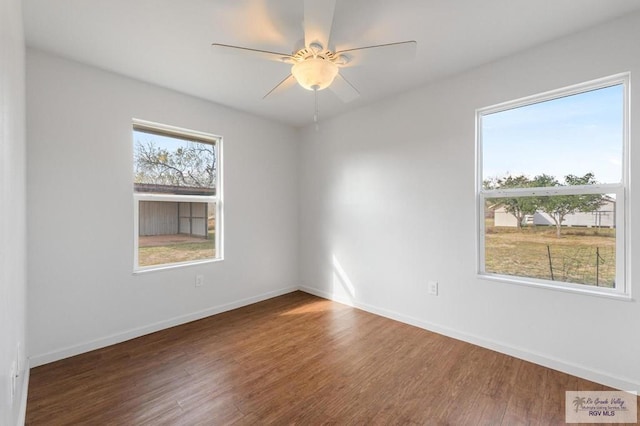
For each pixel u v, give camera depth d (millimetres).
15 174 1422
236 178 3477
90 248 2422
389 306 3141
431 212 2779
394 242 3084
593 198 2033
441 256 2717
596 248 2020
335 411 1713
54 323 2246
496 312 2387
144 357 2314
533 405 1744
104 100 2490
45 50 2178
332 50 1746
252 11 1771
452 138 2623
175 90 2906
